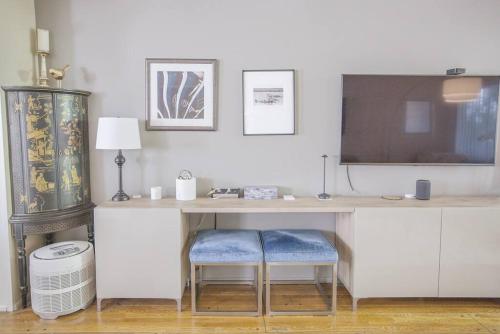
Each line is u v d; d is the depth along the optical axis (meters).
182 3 2.61
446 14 2.65
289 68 2.66
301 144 2.71
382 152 2.62
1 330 2.12
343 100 2.58
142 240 2.28
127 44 2.62
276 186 2.71
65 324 2.19
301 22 2.63
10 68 2.30
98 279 2.31
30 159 2.25
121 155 2.55
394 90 2.58
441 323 2.21
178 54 2.64
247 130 2.68
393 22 2.64
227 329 2.14
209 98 2.66
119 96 2.65
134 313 2.33
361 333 2.11
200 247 2.25
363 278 2.31
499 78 2.58
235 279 2.77
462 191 2.74
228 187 2.72
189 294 2.59
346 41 2.65
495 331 2.12
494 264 2.32
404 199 2.56
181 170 2.71
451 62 2.67
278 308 2.39
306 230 2.59
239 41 2.64
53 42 2.60
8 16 2.27
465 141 2.62
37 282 2.20
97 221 2.26
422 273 2.32
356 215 2.28
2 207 2.28
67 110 2.38
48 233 2.45
